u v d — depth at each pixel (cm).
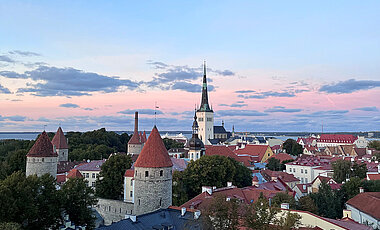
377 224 5019
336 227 3788
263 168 12712
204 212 3931
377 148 18038
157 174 5900
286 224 3412
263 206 3634
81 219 5531
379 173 9044
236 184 9169
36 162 8344
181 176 8062
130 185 8219
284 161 13988
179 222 4881
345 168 9706
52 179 5597
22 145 17888
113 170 8700
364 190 7469
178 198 7762
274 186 8231
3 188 4666
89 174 10688
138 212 5959
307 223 4044
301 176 12206
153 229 4566
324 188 7119
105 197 8531
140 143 14638
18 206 4722
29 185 5078
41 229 4984
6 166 10600
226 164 8725
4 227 3900
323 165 12250
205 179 8081
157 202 5869
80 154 15088
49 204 5159
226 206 3694
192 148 11956
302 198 6469
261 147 15725
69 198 5600
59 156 12012
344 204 7069
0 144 18212
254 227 3494
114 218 7725
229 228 3628
